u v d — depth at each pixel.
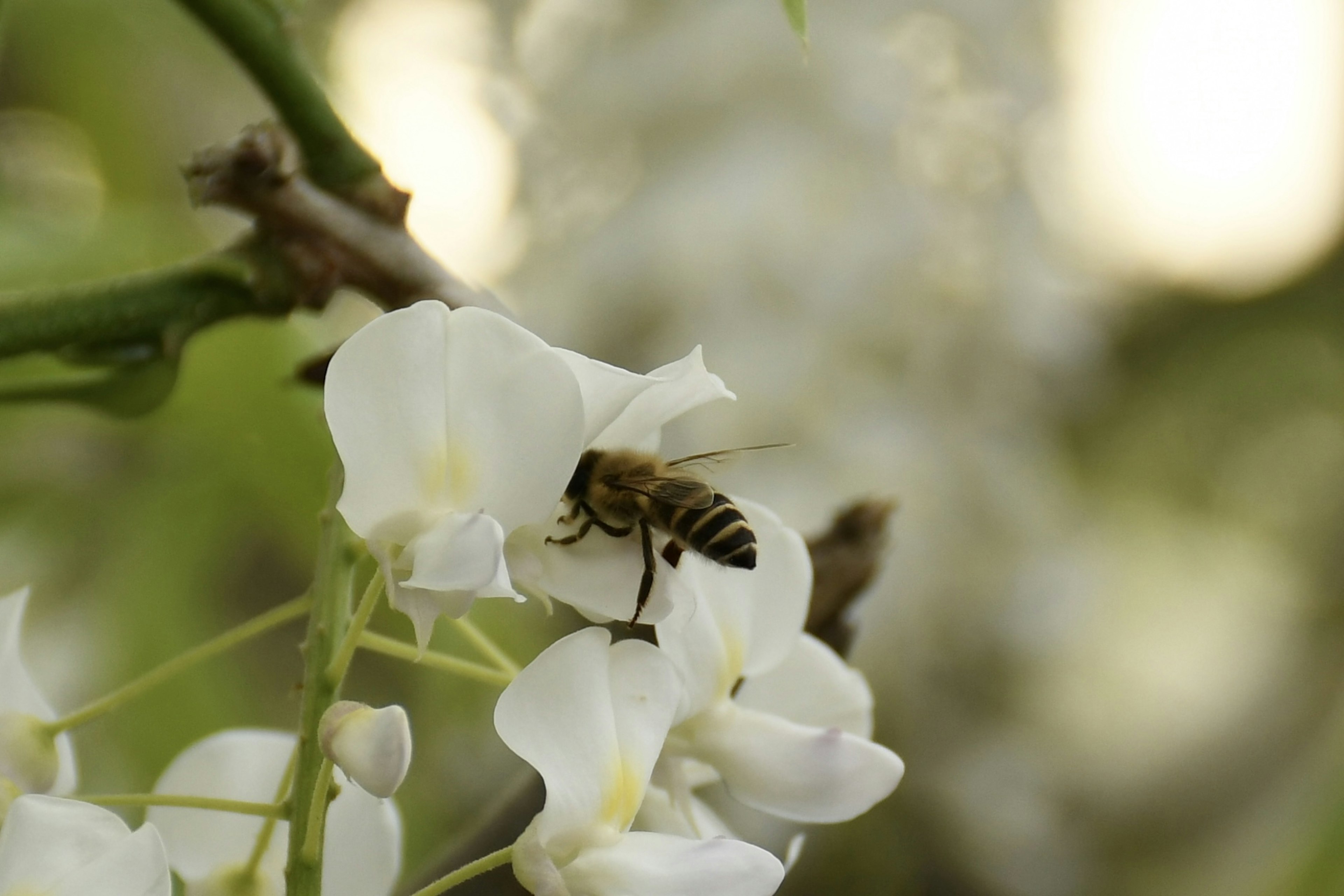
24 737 0.30
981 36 0.77
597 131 0.76
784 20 0.75
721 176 0.74
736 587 0.31
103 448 0.46
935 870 0.78
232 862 0.32
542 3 0.76
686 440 0.74
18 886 0.29
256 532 0.49
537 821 0.30
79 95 0.53
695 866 0.29
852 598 0.33
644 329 0.75
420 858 0.46
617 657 0.30
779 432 0.74
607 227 0.76
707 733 0.31
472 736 0.47
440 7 0.61
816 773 0.31
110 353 0.31
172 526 0.45
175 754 0.44
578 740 0.30
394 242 0.31
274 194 0.31
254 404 0.40
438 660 0.30
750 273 0.74
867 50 0.75
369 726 0.28
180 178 0.54
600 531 0.30
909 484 0.76
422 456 0.29
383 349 0.29
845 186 0.75
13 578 0.46
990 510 0.79
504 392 0.29
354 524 0.30
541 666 0.30
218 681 0.45
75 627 0.45
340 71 0.50
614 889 0.29
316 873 0.29
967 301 0.77
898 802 0.78
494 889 0.31
